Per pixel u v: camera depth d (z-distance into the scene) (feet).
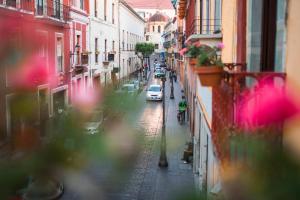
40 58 5.35
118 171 5.29
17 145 4.64
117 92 6.25
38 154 4.64
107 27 117.39
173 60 198.29
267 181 3.81
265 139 5.74
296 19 9.69
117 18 133.80
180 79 154.20
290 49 10.12
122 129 5.64
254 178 4.06
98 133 5.24
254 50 14.97
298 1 9.56
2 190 4.31
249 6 15.48
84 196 4.91
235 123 10.24
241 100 10.19
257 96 7.92
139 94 7.39
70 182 4.88
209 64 13.88
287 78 10.28
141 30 221.25
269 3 13.53
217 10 31.58
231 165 6.12
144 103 7.18
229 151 8.64
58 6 63.10
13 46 4.94
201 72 13.58
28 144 4.68
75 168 4.91
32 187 4.53
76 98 5.85
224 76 13.06
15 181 4.37
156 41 292.40
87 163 5.04
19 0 12.05
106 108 5.88
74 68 72.59
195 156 48.73
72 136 5.01
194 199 4.33
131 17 172.04
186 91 99.96
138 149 6.29
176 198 4.38
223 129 11.62
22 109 4.90
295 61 9.66
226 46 22.61
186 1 76.02
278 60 11.65
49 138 4.90
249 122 7.34
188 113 84.53
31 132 4.79
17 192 4.42
